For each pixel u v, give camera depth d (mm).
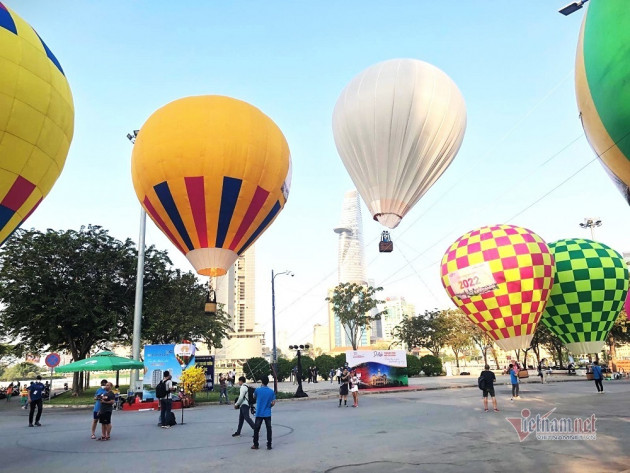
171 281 37062
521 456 8297
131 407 20516
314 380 44219
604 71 6211
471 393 24984
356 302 57031
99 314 31469
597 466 7438
